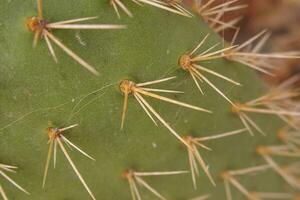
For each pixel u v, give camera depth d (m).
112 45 0.29
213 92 0.32
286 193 0.38
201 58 0.31
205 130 0.33
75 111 0.29
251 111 0.34
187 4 0.34
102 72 0.29
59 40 0.28
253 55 0.33
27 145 0.29
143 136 0.31
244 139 0.35
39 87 0.28
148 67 0.30
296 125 0.37
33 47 0.28
